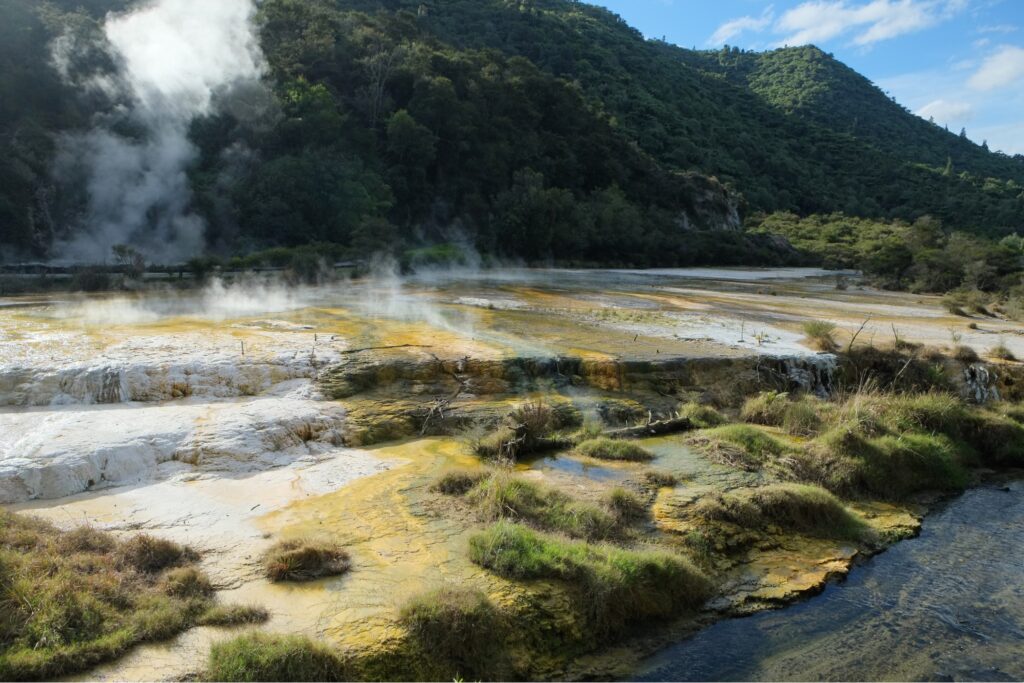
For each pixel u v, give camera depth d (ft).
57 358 43.86
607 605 24.39
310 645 19.63
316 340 53.16
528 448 38.83
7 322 57.21
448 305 77.92
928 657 24.06
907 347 60.90
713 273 163.32
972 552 32.71
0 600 20.33
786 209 314.55
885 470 40.70
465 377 48.03
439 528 28.12
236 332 55.88
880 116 533.55
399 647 20.56
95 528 26.50
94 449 32.48
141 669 18.94
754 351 56.59
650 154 290.97
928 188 352.69
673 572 26.40
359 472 34.24
